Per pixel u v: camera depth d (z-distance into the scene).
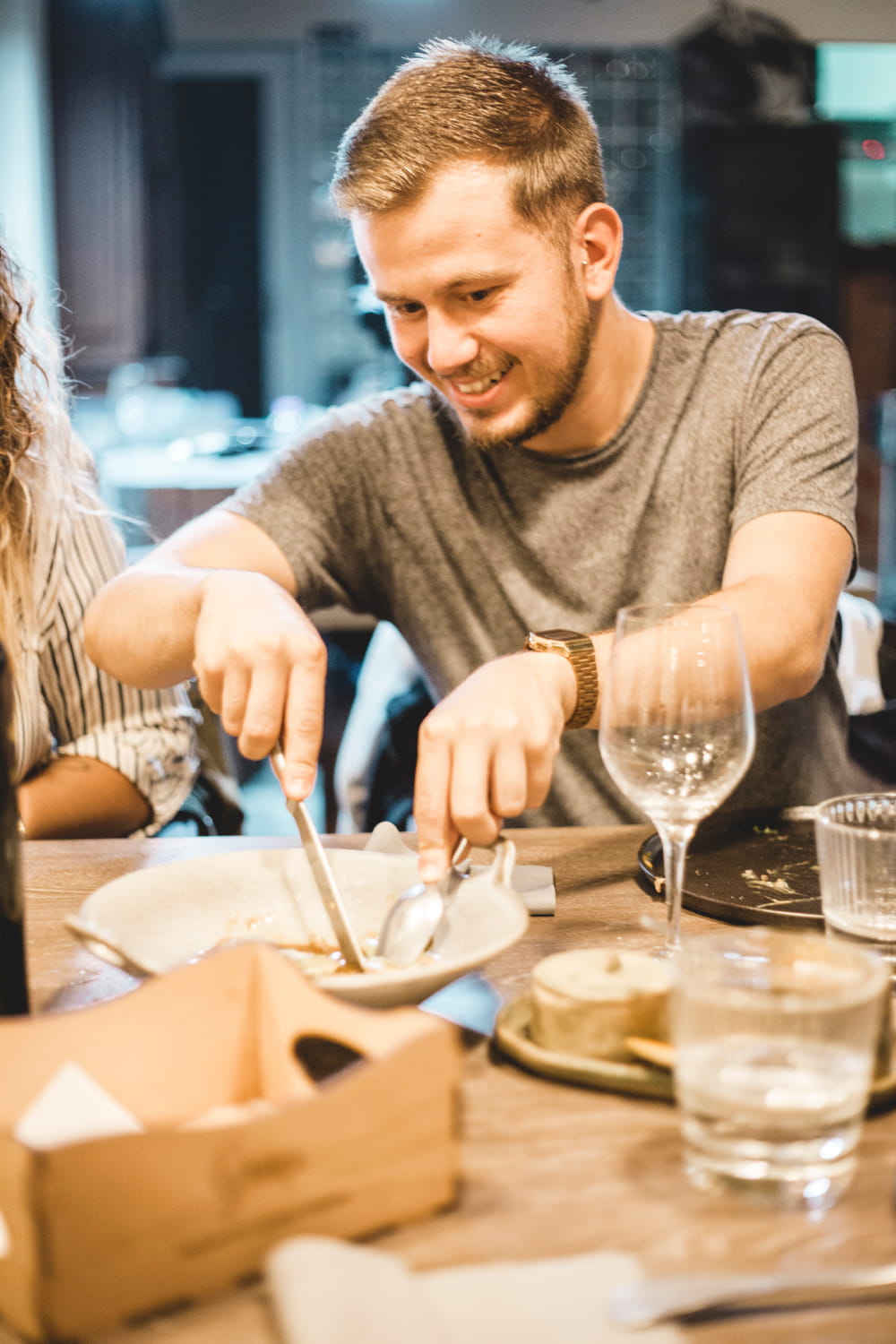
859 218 7.91
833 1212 0.58
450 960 0.81
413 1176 0.57
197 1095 0.64
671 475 1.47
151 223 6.47
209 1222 0.52
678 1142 0.64
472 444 1.51
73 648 1.53
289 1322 0.47
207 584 1.13
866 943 0.83
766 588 1.19
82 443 1.64
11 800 0.69
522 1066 0.72
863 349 7.72
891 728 1.87
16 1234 0.50
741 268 7.50
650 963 0.75
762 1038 0.59
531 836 1.18
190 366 7.82
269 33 7.48
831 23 7.45
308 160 7.66
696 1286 0.51
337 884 0.91
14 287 1.49
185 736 1.57
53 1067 0.61
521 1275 0.52
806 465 1.36
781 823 1.17
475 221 1.24
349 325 7.77
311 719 0.94
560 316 1.31
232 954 0.64
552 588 1.54
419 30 7.49
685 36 7.44
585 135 1.33
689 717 0.81
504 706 0.89
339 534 1.58
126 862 1.12
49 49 5.88
